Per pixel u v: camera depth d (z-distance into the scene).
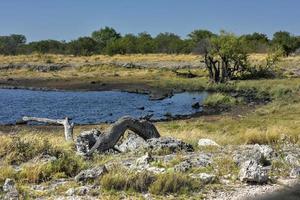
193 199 9.79
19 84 70.81
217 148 15.37
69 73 85.69
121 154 14.48
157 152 14.42
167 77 77.62
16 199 9.55
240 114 39.75
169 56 106.56
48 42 134.25
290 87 56.03
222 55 71.19
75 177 11.05
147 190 10.28
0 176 11.05
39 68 90.25
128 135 17.52
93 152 14.27
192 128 28.91
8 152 13.13
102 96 56.53
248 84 63.03
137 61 97.06
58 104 48.75
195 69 86.56
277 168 12.31
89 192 10.02
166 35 141.12
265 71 75.19
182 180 10.48
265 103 47.25
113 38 151.25
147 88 64.19
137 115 41.34
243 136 19.33
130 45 128.75
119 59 101.56
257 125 29.38
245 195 10.10
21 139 13.93
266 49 114.25
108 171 11.21
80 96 56.50
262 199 9.86
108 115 41.69
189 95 57.34
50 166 11.66
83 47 129.25
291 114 35.53
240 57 72.81
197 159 12.95
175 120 37.47
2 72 87.56
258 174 10.94
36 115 41.03
